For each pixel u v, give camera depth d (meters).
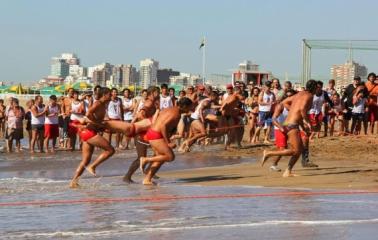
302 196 16.61
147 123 20.19
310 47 41.06
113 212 14.20
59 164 27.20
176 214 13.88
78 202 15.75
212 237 11.48
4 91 101.69
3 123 42.66
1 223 12.89
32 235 11.72
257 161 27.20
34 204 15.47
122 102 32.97
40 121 33.28
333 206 14.88
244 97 34.31
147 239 11.34
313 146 30.77
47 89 95.50
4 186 19.48
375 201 15.70
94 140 19.45
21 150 34.69
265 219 13.20
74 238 11.45
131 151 32.84
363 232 11.86
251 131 35.50
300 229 12.13
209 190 18.05
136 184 20.00
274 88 34.34
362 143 31.19
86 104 33.97
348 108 34.34
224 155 30.05
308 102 20.91
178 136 31.23
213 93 33.25
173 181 20.78
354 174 21.66
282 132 21.36
